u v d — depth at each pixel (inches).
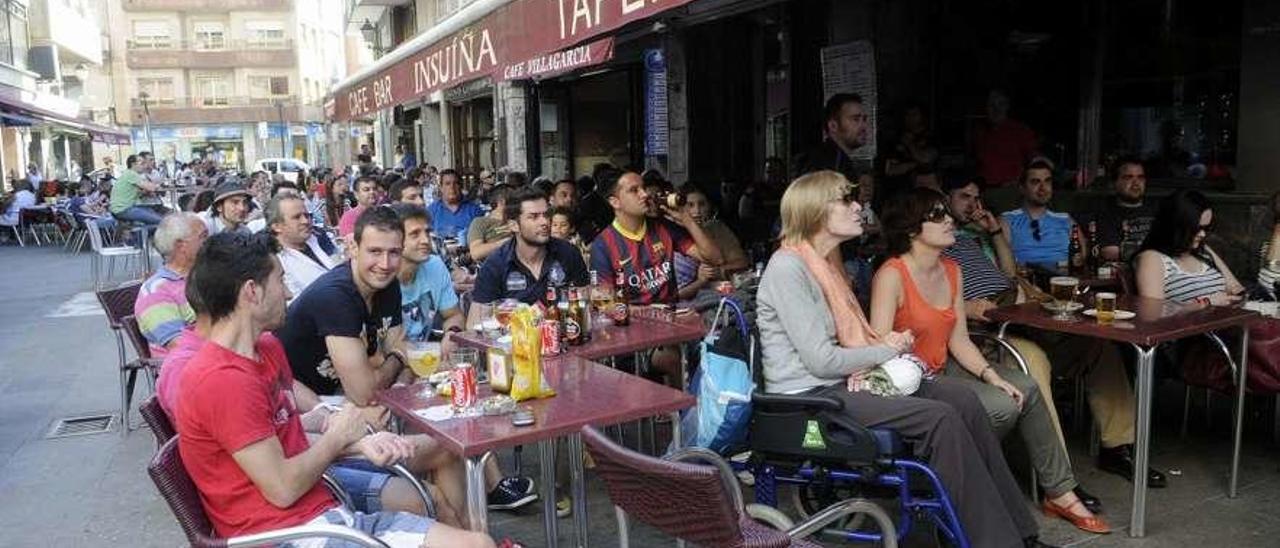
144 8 2060.8
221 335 102.0
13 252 695.7
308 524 96.9
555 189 315.3
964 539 128.4
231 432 97.7
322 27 2319.1
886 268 154.3
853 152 270.1
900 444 132.0
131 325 210.5
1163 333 142.3
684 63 378.9
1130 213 234.2
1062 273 216.1
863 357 138.9
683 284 214.8
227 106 2123.5
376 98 352.2
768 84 368.8
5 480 195.2
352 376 144.1
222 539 96.9
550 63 288.0
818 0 337.1
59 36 1328.7
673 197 210.4
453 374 123.2
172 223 187.8
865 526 153.5
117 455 210.7
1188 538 146.2
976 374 154.8
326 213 503.8
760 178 377.7
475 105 736.3
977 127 295.7
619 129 507.5
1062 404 205.5
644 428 203.6
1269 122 232.7
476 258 277.3
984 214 204.5
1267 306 170.7
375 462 108.0
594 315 178.4
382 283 147.0
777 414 134.4
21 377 287.1
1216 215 243.6
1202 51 251.6
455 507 140.6
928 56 311.9
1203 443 188.4
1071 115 288.4
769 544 102.7
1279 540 144.4
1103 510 157.8
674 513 95.1
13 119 804.6
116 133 1240.8
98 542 163.6
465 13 237.9
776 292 142.0
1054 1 287.9
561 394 126.6
